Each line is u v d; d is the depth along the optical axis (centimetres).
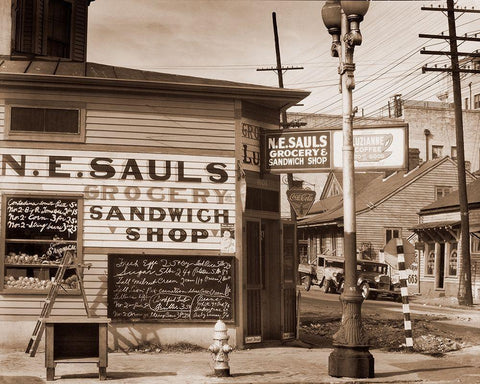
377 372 1269
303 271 4331
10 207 1472
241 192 1548
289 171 1622
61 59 1952
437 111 6306
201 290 1523
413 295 3925
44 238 1480
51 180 1488
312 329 1984
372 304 3128
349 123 1259
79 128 1505
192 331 1512
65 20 2038
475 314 2675
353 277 1223
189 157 1548
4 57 1852
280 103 1633
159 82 1512
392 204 4747
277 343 1630
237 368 1270
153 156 1533
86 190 1498
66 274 1484
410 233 4750
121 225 1505
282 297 1658
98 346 1163
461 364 1387
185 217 1535
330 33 1302
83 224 1490
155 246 1515
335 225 5012
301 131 1627
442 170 4859
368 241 4688
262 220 1658
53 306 1466
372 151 1617
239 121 1578
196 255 1527
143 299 1496
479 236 3353
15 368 1220
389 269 3950
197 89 1538
